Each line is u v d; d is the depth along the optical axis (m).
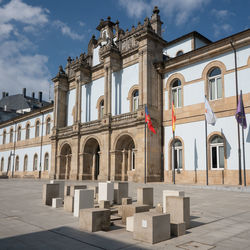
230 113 20.81
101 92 32.31
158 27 27.12
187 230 8.05
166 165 24.52
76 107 33.00
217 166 21.23
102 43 33.38
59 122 36.72
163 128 25.23
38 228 8.45
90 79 33.97
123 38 29.86
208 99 22.44
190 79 23.81
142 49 25.73
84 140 30.83
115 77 30.19
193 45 29.78
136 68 28.09
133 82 28.16
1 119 68.88
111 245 6.71
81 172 30.56
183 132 23.64
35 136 45.50
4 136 55.94
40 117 45.09
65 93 37.94
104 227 8.20
